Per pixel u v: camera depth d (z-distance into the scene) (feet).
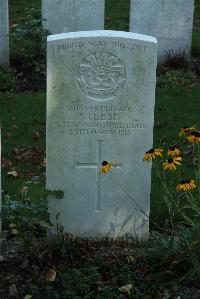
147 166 19.76
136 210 20.17
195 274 18.17
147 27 38.52
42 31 37.45
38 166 25.43
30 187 23.36
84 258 19.04
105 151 19.54
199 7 50.11
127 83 18.95
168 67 38.27
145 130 19.44
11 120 29.94
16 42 40.60
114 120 19.26
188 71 37.63
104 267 18.75
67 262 18.86
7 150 26.73
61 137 19.27
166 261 18.66
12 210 19.31
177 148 19.10
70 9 38.22
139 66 18.83
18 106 31.65
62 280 17.99
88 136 19.34
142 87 19.03
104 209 20.11
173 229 19.84
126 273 18.47
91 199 19.97
